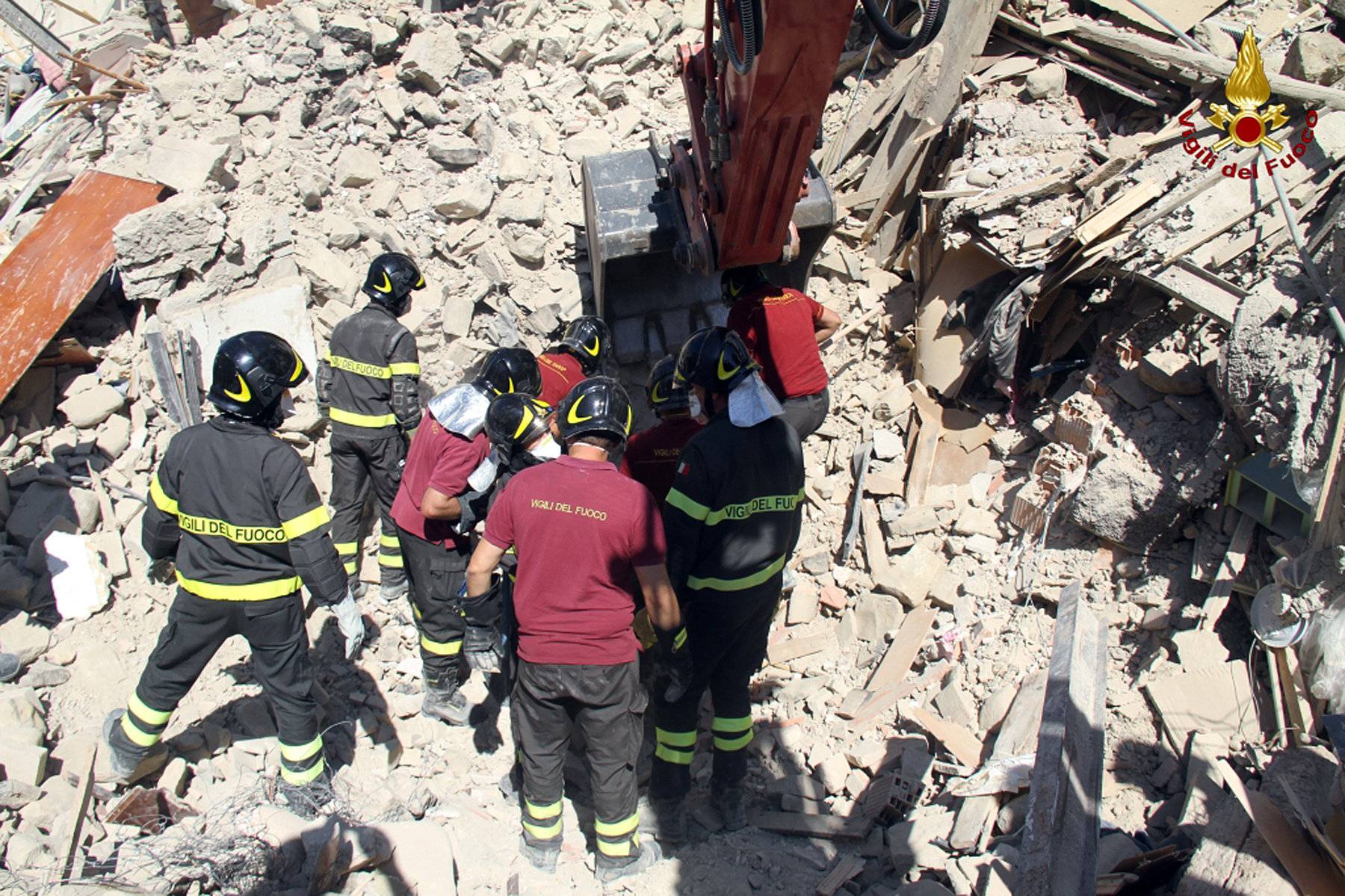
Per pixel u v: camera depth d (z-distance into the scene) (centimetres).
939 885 366
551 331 622
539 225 633
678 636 372
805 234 572
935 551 539
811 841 423
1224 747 396
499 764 458
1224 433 461
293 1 701
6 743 401
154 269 574
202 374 570
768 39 345
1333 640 379
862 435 590
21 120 832
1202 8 591
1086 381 528
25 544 507
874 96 641
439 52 671
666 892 391
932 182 616
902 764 441
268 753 435
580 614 357
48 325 554
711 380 390
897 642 504
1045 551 508
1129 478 478
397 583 532
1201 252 498
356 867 364
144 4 927
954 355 579
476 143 670
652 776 425
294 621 384
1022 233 546
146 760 408
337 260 610
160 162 609
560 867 403
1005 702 450
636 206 547
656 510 360
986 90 606
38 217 662
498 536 363
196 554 367
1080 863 321
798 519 423
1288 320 443
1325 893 311
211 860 354
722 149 425
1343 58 532
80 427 552
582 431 358
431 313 611
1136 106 587
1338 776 344
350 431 513
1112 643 465
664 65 706
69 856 366
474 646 441
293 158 636
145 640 488
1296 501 422
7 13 905
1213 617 438
